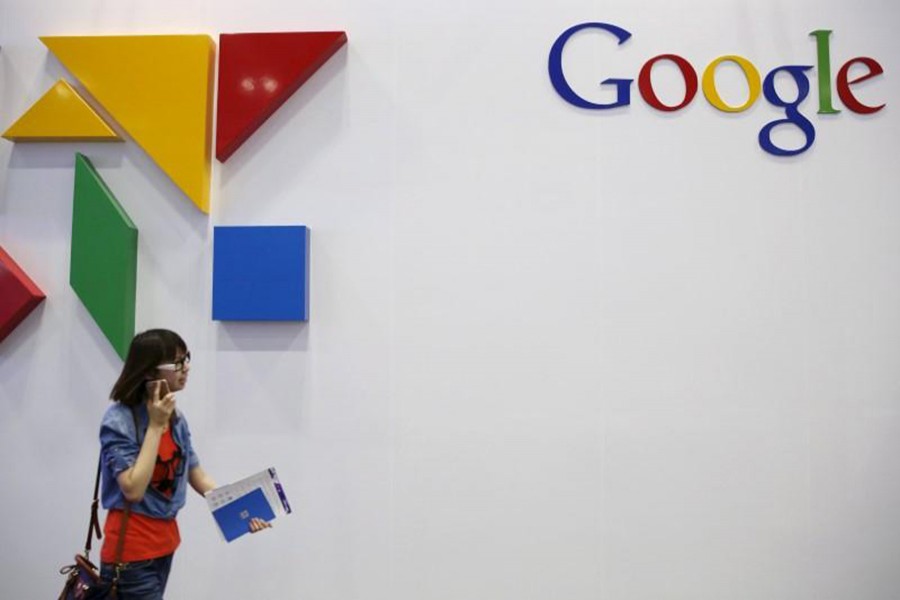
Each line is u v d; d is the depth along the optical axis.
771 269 3.42
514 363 3.38
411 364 3.38
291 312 3.31
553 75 3.44
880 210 3.42
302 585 3.31
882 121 3.43
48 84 3.45
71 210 3.43
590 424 3.36
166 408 2.33
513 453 3.35
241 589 3.30
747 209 3.43
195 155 3.36
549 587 3.30
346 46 3.46
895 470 3.35
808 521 3.34
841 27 3.43
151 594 2.35
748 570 3.32
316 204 3.43
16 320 3.35
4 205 3.43
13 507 3.33
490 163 3.43
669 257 3.42
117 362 3.37
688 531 3.33
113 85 3.39
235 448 3.34
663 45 3.46
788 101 3.45
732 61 3.46
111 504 2.35
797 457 3.36
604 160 3.43
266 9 3.47
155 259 3.40
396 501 3.33
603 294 3.41
